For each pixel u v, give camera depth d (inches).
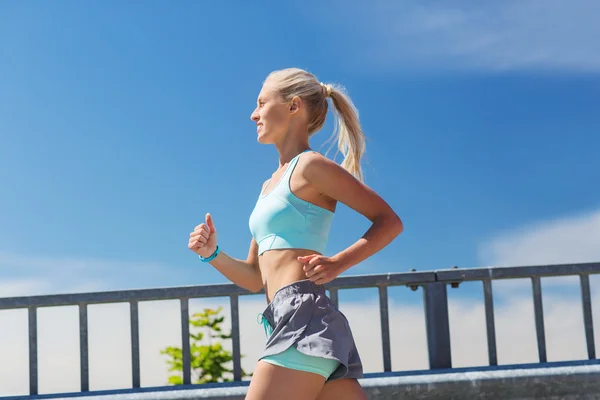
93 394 127.3
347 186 79.0
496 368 132.6
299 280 79.3
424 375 130.0
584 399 130.7
